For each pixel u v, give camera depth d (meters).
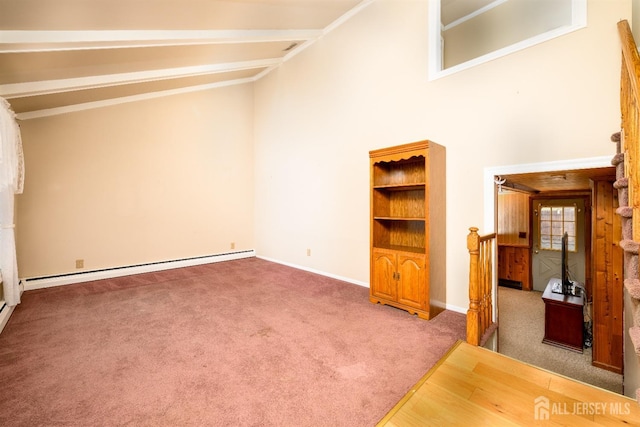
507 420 1.50
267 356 2.19
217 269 5.00
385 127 3.68
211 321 2.83
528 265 5.85
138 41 2.76
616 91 2.20
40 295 3.63
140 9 2.35
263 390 1.79
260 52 4.58
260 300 3.43
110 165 4.50
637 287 1.31
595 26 2.27
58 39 2.33
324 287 3.95
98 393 1.77
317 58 4.57
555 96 2.46
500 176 2.84
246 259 5.83
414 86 3.38
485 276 2.58
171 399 1.71
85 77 3.35
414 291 2.95
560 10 3.60
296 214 5.09
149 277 4.47
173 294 3.66
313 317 2.92
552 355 3.15
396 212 3.56
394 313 3.02
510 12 3.93
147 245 4.86
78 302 3.38
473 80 2.92
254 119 6.13
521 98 2.63
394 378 1.91
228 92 5.75
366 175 3.92
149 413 1.60
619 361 2.76
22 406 1.65
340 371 1.99
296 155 5.04
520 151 2.64
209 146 5.52
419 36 3.33
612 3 2.20
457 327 2.67
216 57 4.12
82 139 4.27
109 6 2.17
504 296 5.39
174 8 2.51
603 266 2.81
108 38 2.56
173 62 3.78
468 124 2.97
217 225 5.65
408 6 3.42
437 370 1.96
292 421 1.54
